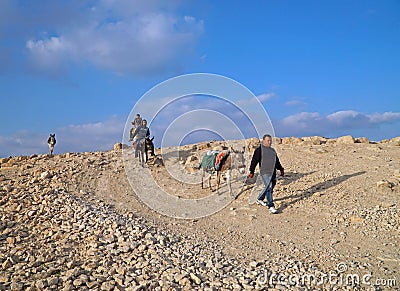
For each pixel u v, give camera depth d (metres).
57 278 5.54
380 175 11.67
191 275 5.81
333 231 8.29
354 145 16.22
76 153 15.92
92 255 6.46
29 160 14.36
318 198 10.19
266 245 7.70
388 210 9.18
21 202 9.13
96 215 8.46
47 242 7.07
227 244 7.75
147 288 5.45
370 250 7.28
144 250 6.78
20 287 5.27
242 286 5.73
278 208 9.78
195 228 8.66
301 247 7.54
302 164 13.29
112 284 5.51
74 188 10.83
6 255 6.37
